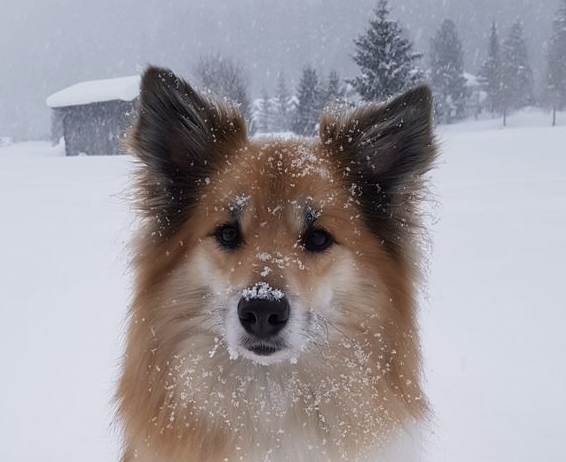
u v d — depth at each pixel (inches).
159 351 17.3
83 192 91.0
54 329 33.3
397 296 18.2
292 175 17.5
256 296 15.5
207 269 17.2
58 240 56.8
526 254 45.2
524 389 24.7
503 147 143.3
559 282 38.1
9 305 37.7
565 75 406.3
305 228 17.4
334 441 17.4
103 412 24.0
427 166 19.3
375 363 17.6
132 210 18.6
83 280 42.9
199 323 17.2
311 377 17.5
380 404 17.3
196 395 17.1
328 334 17.3
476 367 26.8
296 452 17.4
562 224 54.4
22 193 91.7
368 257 18.0
